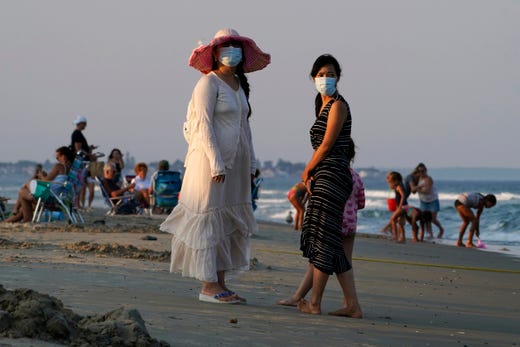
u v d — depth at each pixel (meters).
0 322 5.79
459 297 13.58
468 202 30.09
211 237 10.60
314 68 10.28
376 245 27.25
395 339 8.22
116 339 5.99
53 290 9.85
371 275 16.45
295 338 7.62
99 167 38.16
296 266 16.47
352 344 7.61
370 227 45.59
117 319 6.48
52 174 24.86
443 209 60.66
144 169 36.16
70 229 22.50
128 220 28.95
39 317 5.94
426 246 28.25
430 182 35.19
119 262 14.48
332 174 10.19
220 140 10.76
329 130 10.18
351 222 10.63
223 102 10.75
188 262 10.72
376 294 13.05
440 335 8.83
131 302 9.18
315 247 10.16
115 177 36.75
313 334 8.02
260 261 17.06
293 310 10.25
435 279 16.52
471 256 24.80
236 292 11.85
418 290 14.19
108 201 35.28
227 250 10.84
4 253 15.11
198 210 10.72
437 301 12.74
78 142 32.91
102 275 12.20
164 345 6.33
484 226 44.16
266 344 7.09
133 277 12.27
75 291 9.92
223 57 10.69
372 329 8.82
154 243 19.34
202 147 10.72
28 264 13.19
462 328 9.75
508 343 8.66
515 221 44.12
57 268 12.80
